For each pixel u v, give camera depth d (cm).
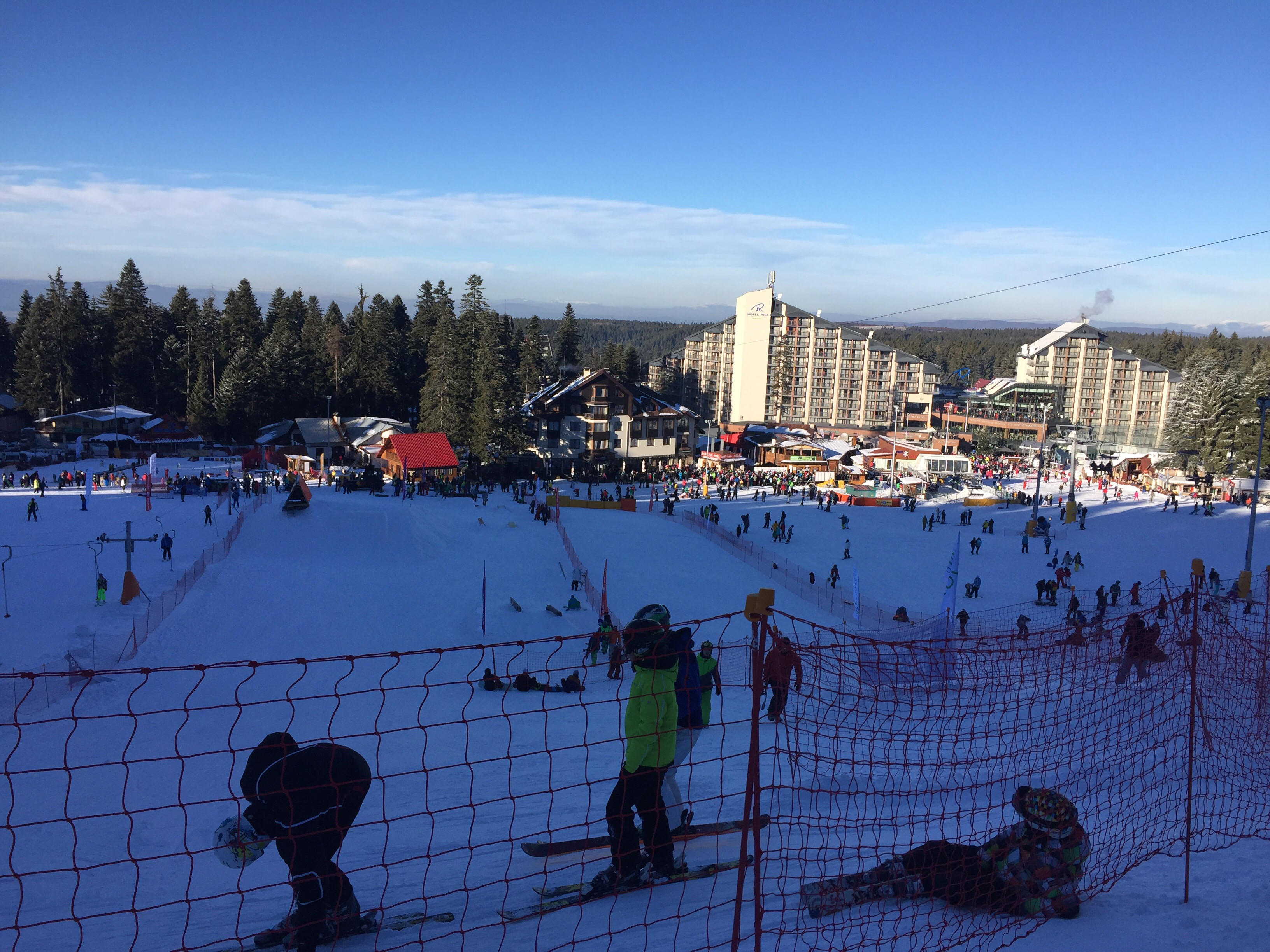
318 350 9888
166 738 1644
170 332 9944
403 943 511
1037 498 5647
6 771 326
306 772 493
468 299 7875
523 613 3119
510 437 7612
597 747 1324
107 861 844
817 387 13200
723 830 673
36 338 9025
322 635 2716
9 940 580
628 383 9712
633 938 503
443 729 1549
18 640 2373
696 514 5872
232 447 8350
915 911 543
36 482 5447
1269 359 9562
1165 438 9894
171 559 3359
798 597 3619
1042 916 534
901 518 6194
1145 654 711
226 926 584
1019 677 725
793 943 493
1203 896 568
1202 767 825
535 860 660
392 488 5825
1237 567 4456
